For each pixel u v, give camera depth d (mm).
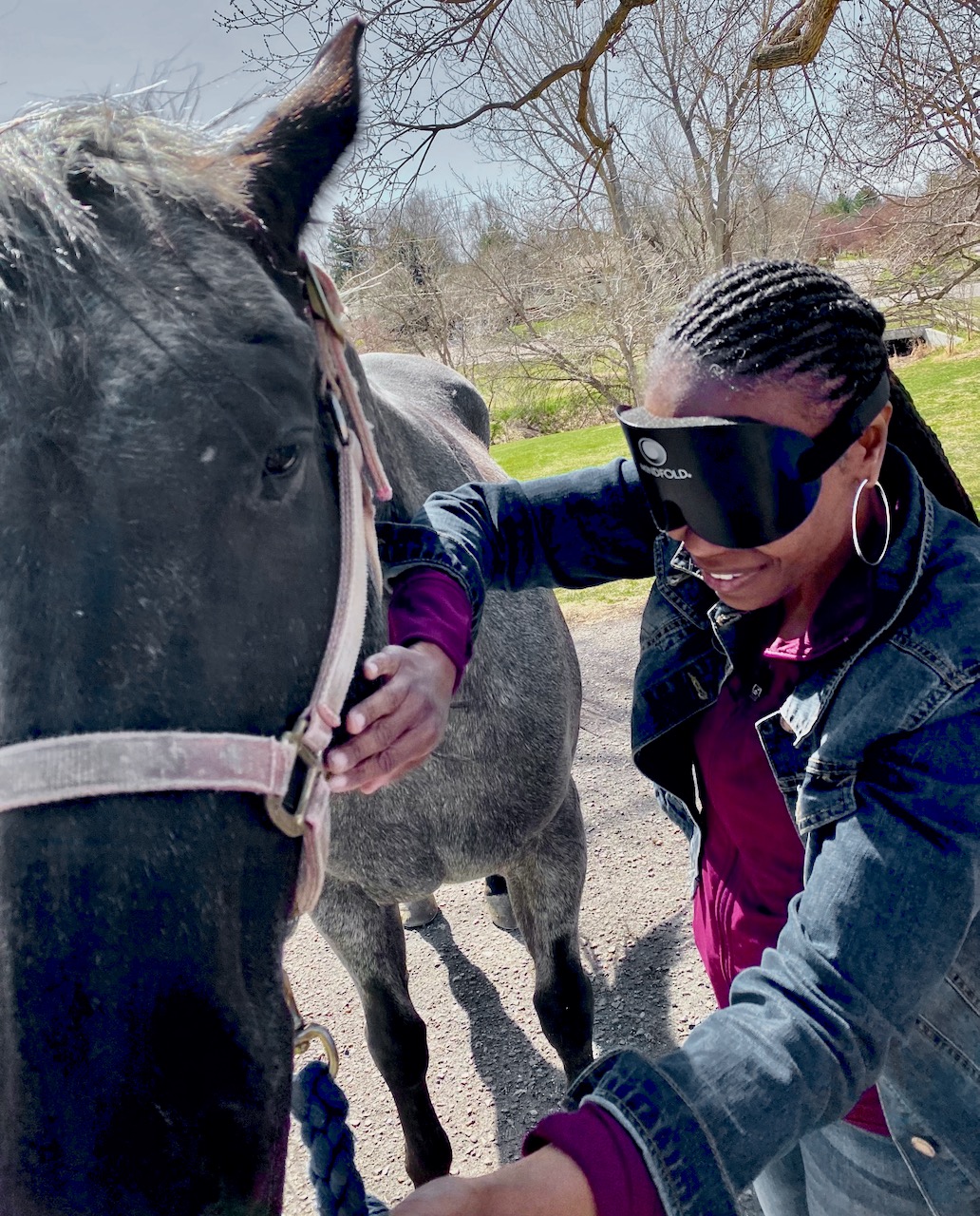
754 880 1124
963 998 940
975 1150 960
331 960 3260
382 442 1639
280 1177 947
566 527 1331
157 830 860
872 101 4621
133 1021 819
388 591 1531
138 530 857
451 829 1816
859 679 891
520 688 1881
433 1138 2072
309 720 1024
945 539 929
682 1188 652
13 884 831
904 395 1059
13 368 858
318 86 1195
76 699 839
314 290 1168
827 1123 742
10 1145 799
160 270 927
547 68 7758
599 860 3432
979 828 806
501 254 12180
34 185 923
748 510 856
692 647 1161
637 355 11352
